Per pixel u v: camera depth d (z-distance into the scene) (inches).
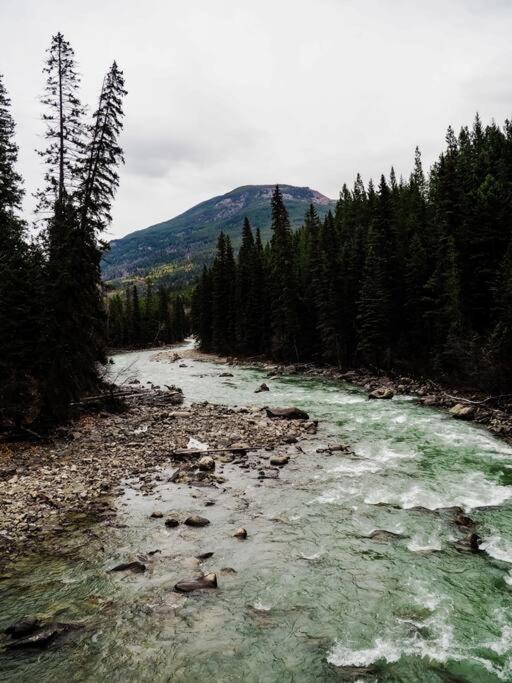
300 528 503.8
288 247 2332.7
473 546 450.3
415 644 321.4
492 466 697.0
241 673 297.1
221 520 525.3
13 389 807.1
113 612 358.0
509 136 3100.4
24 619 337.7
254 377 1883.6
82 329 940.6
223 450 775.1
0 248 885.2
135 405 1198.9
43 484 616.7
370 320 1787.6
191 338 6043.3
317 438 869.8
